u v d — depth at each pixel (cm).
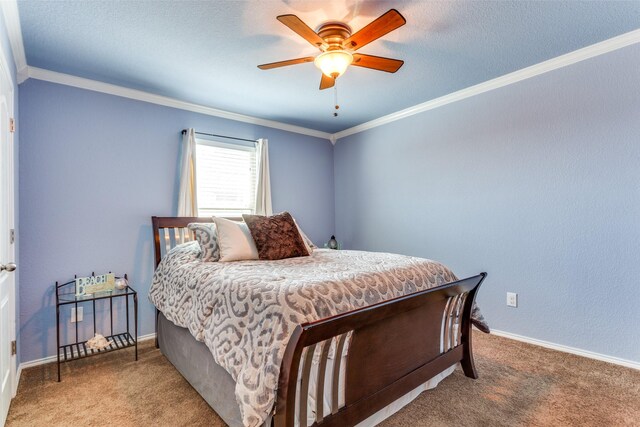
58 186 268
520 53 253
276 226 270
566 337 262
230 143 380
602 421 172
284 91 318
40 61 249
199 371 195
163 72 273
